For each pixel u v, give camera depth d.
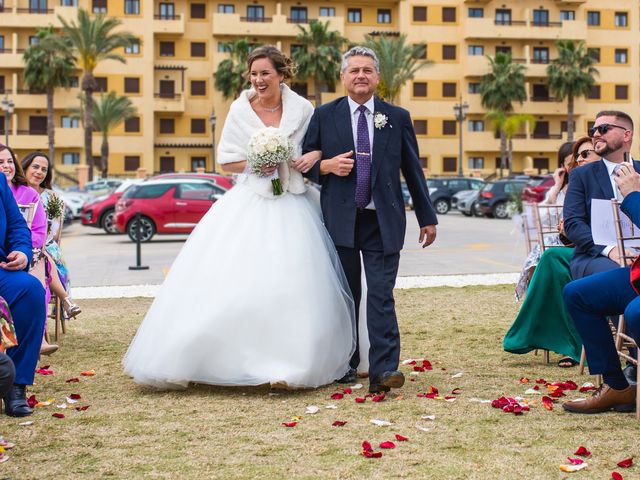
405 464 3.55
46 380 5.45
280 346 4.91
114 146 58.84
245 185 5.34
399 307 8.84
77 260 14.66
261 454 3.72
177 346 4.91
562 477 3.36
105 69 58.34
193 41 60.19
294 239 5.13
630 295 4.33
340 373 5.26
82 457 3.72
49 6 58.16
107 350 6.58
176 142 60.56
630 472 3.41
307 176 5.20
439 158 61.62
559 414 4.41
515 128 57.69
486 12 61.38
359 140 5.07
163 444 3.91
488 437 3.95
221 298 4.95
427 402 4.69
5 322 3.82
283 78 5.46
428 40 61.00
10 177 6.04
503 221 28.05
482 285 10.71
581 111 62.94
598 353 4.43
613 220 4.91
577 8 62.41
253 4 60.19
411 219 28.67
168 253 16.14
